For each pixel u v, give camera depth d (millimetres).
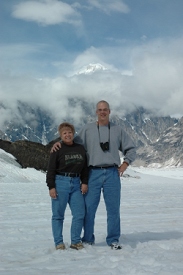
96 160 5809
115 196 5812
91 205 5828
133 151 5984
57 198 5676
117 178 5879
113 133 5918
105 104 5918
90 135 5895
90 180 5848
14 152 39438
